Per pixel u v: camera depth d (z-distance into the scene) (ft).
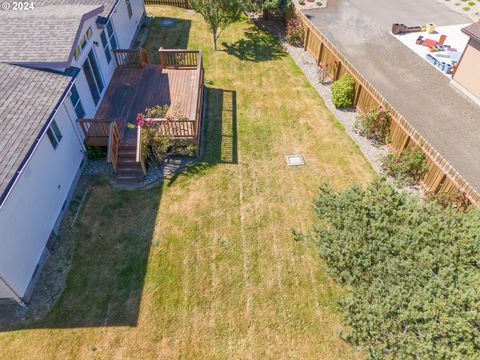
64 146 40.06
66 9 48.11
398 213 31.14
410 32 84.48
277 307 33.06
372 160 49.19
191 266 35.78
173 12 87.15
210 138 51.37
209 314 32.27
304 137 52.65
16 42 39.83
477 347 22.62
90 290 33.27
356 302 27.43
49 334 30.12
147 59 61.98
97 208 40.60
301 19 75.51
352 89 56.90
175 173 45.42
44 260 35.27
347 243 30.17
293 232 34.35
